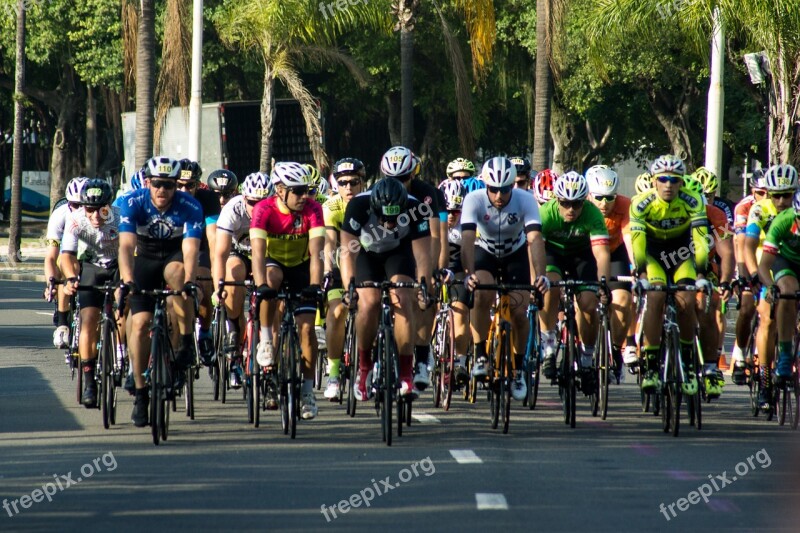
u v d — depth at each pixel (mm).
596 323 32781
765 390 33062
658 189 31328
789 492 22562
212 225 36656
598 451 27000
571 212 32281
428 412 34344
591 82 114875
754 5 52906
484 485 22828
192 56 89188
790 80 54719
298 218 30391
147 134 79938
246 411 34406
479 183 40094
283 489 22297
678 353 29562
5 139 183500
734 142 120625
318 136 91500
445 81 132500
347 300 28281
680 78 115188
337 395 34281
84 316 32938
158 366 27797
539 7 79688
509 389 29875
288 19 82625
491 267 32406
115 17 131625
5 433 29359
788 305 31328
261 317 30766
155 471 24125
